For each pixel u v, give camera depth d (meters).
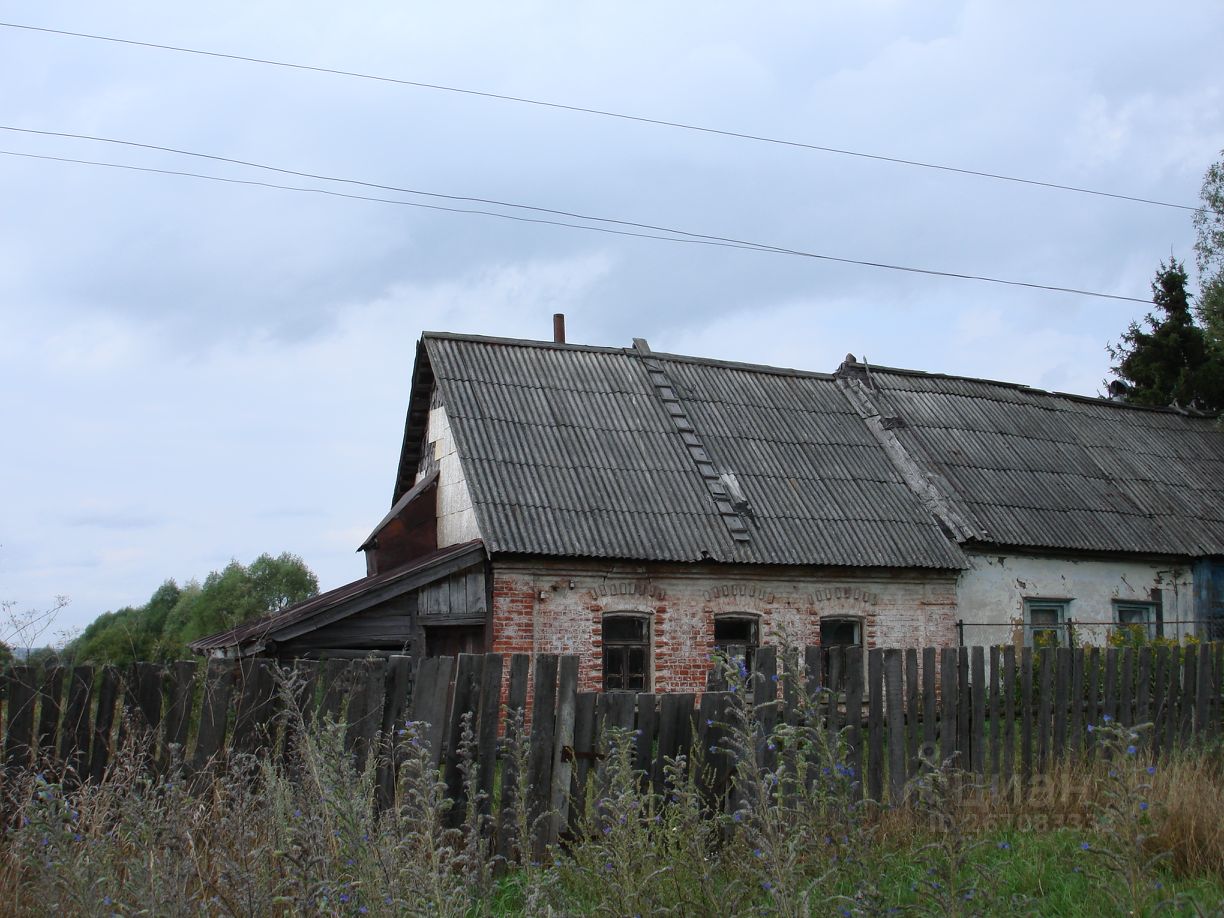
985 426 21.91
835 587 17.23
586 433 17.83
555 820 7.14
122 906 4.51
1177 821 7.10
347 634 14.70
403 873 4.71
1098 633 19.55
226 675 6.89
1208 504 22.25
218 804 5.74
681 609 16.16
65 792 6.47
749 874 5.44
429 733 6.97
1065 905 6.12
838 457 19.58
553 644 15.34
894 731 8.65
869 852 5.75
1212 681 10.70
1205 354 30.55
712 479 17.75
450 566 15.09
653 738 7.44
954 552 18.03
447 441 18.62
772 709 7.84
